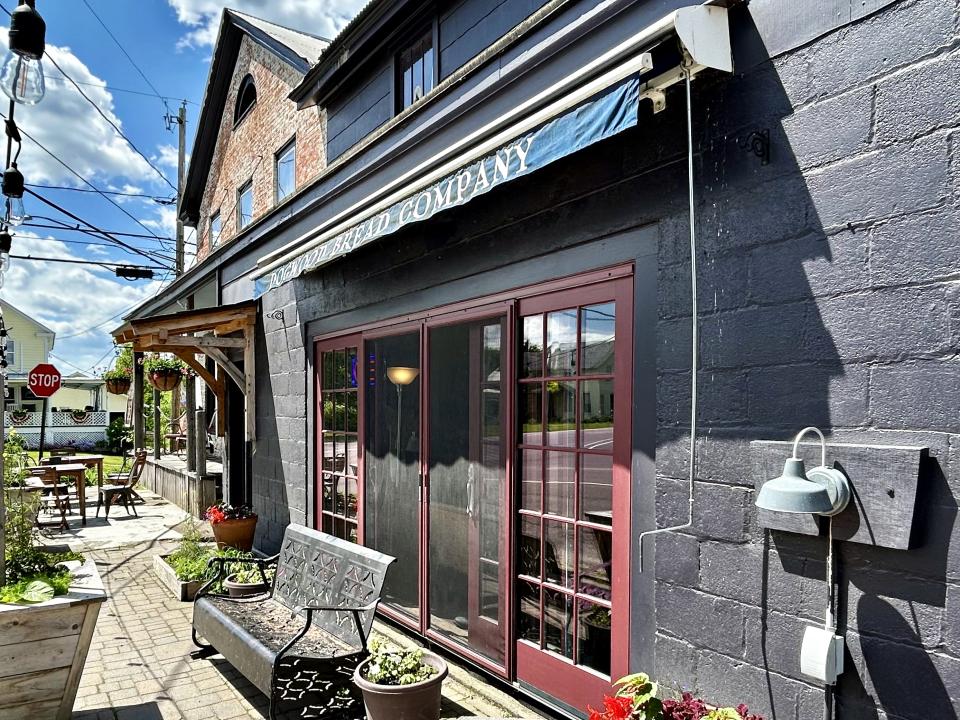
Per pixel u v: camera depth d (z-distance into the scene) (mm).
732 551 2328
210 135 11961
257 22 9727
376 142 4855
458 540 4020
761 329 2262
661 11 2607
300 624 3758
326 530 5734
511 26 4582
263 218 7066
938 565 1806
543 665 3248
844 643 1996
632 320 2803
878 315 1957
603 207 2926
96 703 3576
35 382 13867
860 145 2008
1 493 3316
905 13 1912
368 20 5867
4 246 4145
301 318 6141
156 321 6766
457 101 3979
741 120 2338
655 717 2105
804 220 2145
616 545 2840
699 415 2455
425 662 3053
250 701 3598
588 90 2414
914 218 1883
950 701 1771
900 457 1856
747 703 2264
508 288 3523
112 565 6762
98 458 12180
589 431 3047
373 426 4992
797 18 2174
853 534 1953
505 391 3539
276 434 6688
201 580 5535
